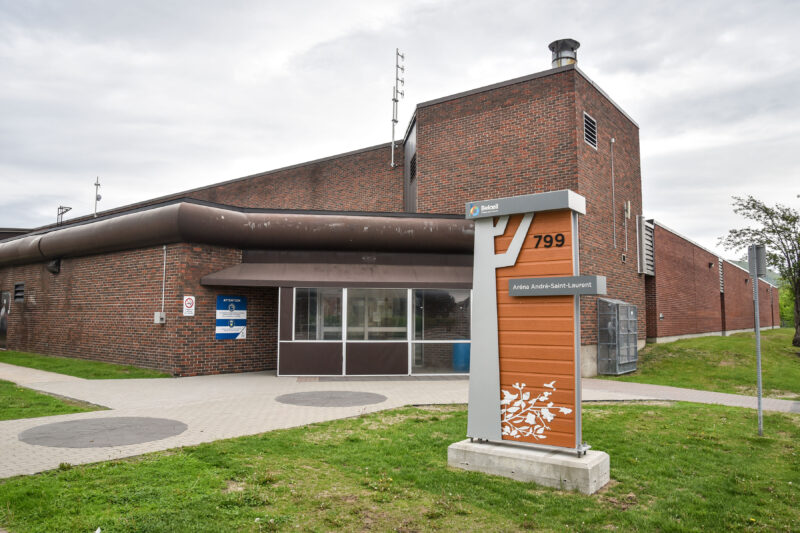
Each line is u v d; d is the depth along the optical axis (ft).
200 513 16.42
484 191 60.29
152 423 28.94
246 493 18.28
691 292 93.09
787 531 16.65
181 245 50.57
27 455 22.22
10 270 74.13
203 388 42.57
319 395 39.68
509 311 22.77
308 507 17.52
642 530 16.29
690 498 19.08
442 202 63.16
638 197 72.02
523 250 22.66
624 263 66.03
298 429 27.84
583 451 20.54
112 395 38.47
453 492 19.21
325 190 81.56
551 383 21.49
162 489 18.31
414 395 40.22
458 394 40.86
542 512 17.53
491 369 22.79
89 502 17.10
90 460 21.54
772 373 56.24
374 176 76.74
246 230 53.31
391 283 52.85
